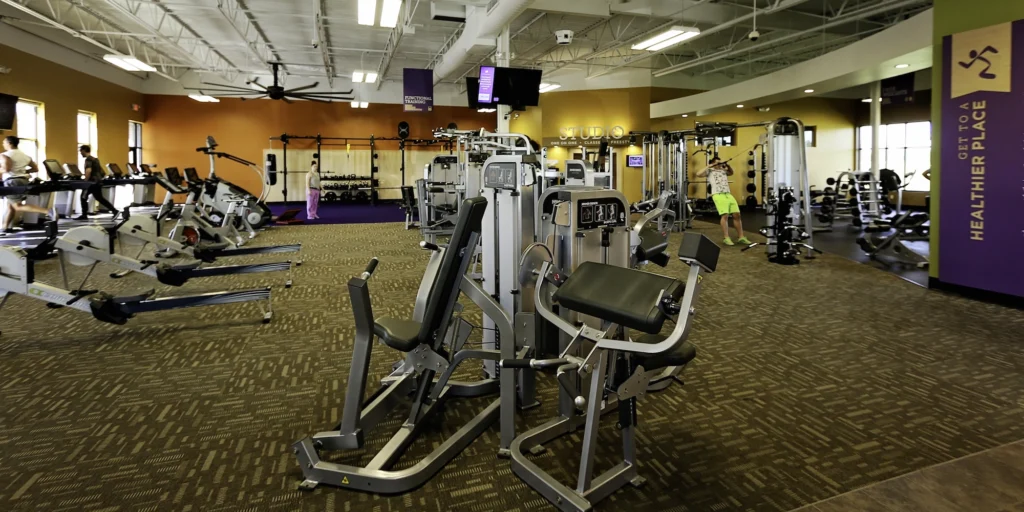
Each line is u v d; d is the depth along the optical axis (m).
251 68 16.53
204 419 2.60
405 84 12.44
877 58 8.66
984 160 4.83
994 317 4.34
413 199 11.37
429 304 2.18
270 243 8.82
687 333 1.64
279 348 3.65
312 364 3.35
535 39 13.28
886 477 2.10
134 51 13.87
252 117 17.83
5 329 4.03
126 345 3.69
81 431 2.46
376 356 3.49
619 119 17.28
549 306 2.82
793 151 11.81
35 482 2.05
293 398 2.85
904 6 9.92
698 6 10.01
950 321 4.23
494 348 2.98
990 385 2.98
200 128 17.33
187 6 10.18
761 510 1.89
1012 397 2.82
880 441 2.38
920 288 5.44
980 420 2.57
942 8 5.16
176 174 9.82
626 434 2.02
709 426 2.53
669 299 1.75
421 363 2.30
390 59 14.15
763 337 3.86
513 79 7.29
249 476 2.12
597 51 13.23
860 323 4.20
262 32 12.16
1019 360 3.36
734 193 17.62
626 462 2.04
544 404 2.78
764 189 15.33
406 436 2.30
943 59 5.14
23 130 11.05
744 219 13.48
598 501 1.93
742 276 6.07
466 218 2.08
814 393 2.89
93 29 11.71
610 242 2.94
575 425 2.48
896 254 6.86
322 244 8.77
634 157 15.99
